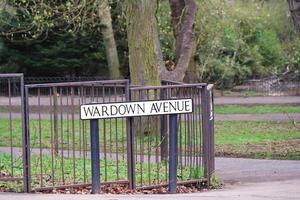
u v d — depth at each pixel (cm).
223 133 2653
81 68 4394
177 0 2864
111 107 1097
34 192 1102
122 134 1258
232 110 3722
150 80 2100
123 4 2580
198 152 1252
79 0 2502
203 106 1247
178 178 1230
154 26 2134
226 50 4547
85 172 1170
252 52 4794
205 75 4525
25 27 3188
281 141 2338
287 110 3716
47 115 1983
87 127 1489
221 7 3450
